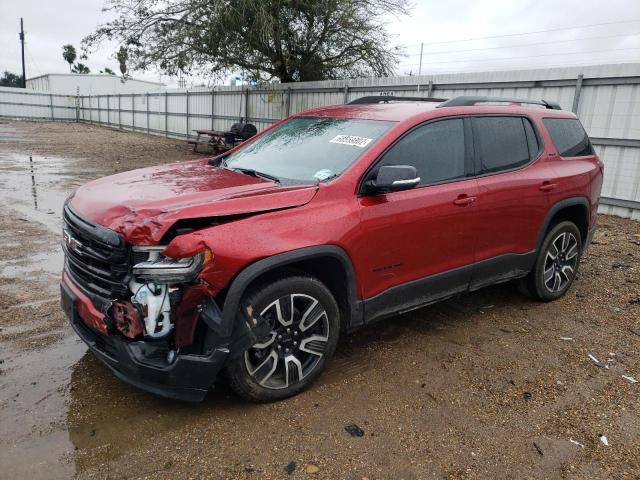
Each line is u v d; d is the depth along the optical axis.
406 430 3.12
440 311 4.98
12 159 16.50
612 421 3.28
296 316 3.32
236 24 15.62
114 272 2.90
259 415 3.20
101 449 2.84
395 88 13.85
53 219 8.12
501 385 3.66
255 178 3.74
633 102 9.17
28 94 42.53
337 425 3.13
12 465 2.68
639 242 7.66
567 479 2.77
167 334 2.90
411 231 3.75
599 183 5.52
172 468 2.72
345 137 3.95
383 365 3.88
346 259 3.40
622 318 4.89
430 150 3.98
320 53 18.61
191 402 3.32
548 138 4.98
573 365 3.98
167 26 17.48
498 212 4.36
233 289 2.92
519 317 4.88
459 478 2.74
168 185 3.47
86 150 20.48
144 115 31.19
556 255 5.16
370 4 17.75
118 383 3.50
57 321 4.38
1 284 5.16
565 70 9.97
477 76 11.53
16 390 3.36
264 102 19.78
